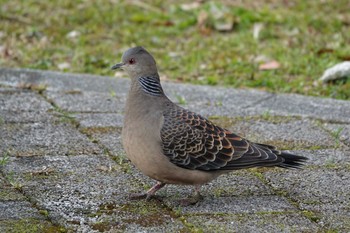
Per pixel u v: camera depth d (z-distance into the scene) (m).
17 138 11.84
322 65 16.45
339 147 12.05
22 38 17.92
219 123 13.06
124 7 20.03
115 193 9.91
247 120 13.27
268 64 16.52
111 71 16.30
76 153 11.35
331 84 15.58
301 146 12.05
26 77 15.15
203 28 18.77
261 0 20.59
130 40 18.05
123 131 9.66
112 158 11.24
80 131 12.36
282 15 19.36
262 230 8.91
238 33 18.72
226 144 9.65
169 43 18.00
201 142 9.52
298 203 9.80
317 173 10.86
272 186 10.37
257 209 9.55
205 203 9.70
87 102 13.93
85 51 17.28
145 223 9.02
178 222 9.09
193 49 17.55
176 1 20.61
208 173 9.62
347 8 19.88
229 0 20.52
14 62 16.53
